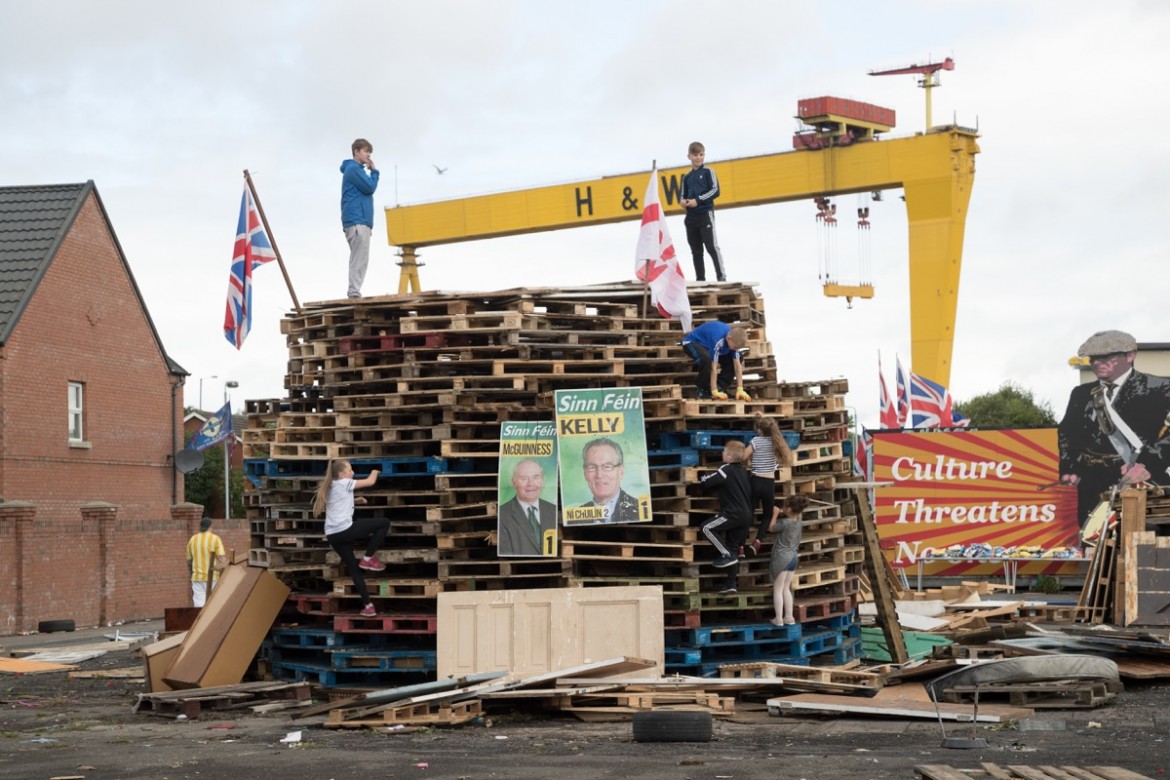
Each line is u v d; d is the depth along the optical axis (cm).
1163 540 2072
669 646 1509
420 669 1495
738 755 1083
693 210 1909
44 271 3198
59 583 2819
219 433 3725
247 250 1783
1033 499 3062
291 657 1648
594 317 1602
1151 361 4216
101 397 3431
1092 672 1348
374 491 1574
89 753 1160
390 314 1644
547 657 1412
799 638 1534
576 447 1513
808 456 1641
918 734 1186
